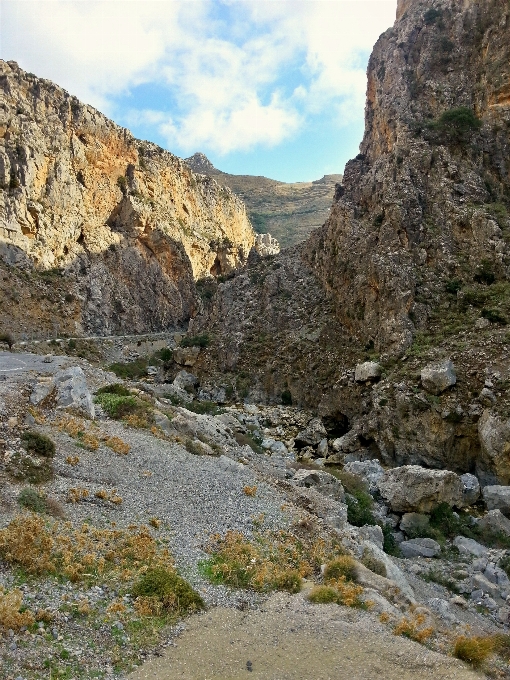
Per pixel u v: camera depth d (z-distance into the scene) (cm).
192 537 1703
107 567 1377
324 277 6338
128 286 9856
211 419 3838
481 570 2289
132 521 1691
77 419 2553
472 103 6088
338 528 2191
